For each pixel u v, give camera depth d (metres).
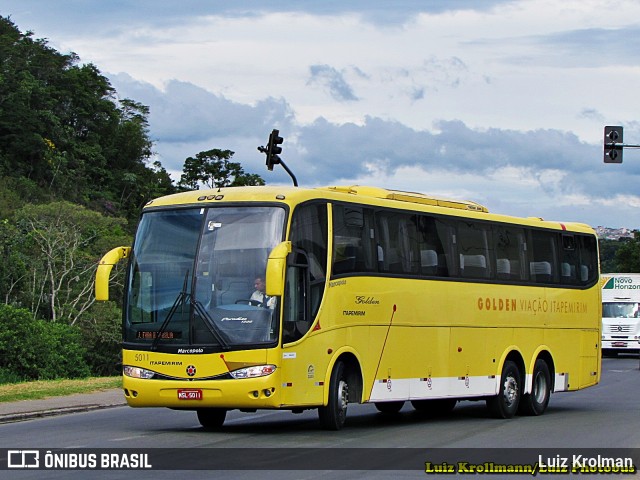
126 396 16.69
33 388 27.66
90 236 71.25
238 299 16.19
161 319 16.44
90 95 133.00
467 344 20.92
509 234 22.69
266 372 15.91
